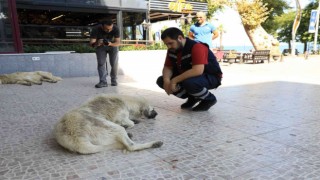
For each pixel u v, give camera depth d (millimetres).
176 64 4078
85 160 2496
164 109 4359
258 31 21031
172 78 4188
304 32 33875
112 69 6902
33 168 2363
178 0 16672
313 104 4629
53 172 2287
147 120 3748
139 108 3607
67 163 2445
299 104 4633
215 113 4074
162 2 16031
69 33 13633
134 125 3508
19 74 7504
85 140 2570
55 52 9070
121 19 13734
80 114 2787
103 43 6500
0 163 2465
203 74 4055
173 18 20438
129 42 14289
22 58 8391
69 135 2586
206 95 4008
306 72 10078
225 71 10609
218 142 2910
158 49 12148
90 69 9391
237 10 21047
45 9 12172
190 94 4008
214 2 22438
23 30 12414
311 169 2297
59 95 5691
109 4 13258
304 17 33000
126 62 10234
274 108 4352
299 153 2613
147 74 9758
